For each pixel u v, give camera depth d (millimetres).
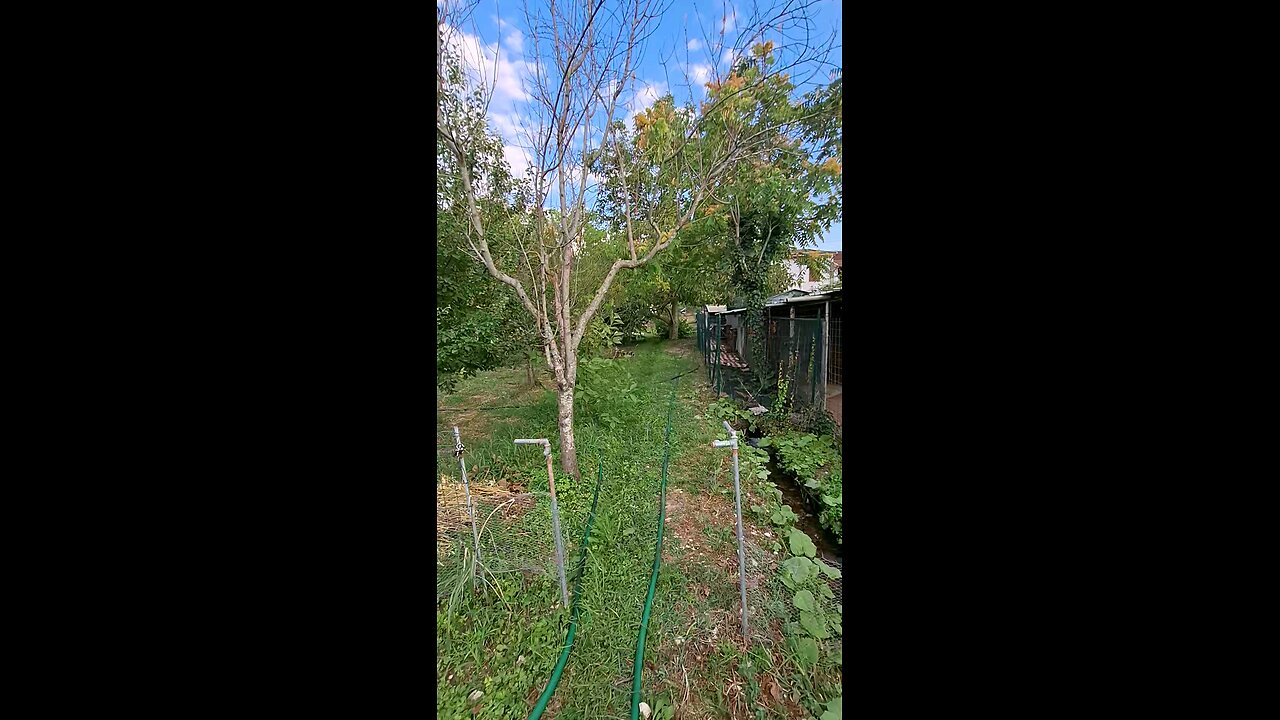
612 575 2254
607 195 4301
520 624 1921
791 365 5254
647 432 4539
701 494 3230
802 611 1961
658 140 3795
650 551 2463
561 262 3635
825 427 4324
